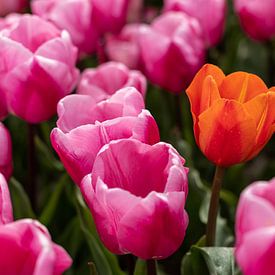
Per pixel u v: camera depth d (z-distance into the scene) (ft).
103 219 2.24
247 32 3.45
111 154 2.26
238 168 3.28
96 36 3.29
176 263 3.09
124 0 3.35
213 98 2.36
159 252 2.27
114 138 2.33
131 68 3.38
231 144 2.38
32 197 2.97
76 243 2.97
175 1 3.37
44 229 2.06
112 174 2.27
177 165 2.23
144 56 3.21
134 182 2.28
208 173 3.40
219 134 2.37
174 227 2.24
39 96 2.75
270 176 3.39
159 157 2.27
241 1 3.39
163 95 3.46
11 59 2.72
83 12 3.22
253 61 3.79
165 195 2.20
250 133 2.36
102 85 2.91
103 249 2.76
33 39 2.81
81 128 2.34
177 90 3.22
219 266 2.49
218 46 3.84
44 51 2.73
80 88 2.89
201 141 2.42
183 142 3.13
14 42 2.71
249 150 2.39
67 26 3.21
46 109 2.79
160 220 2.21
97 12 3.29
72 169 2.36
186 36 3.14
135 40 3.41
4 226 2.05
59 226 3.17
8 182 2.75
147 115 2.33
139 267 2.58
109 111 2.45
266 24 3.37
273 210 1.95
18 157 3.44
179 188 2.22
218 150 2.40
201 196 3.02
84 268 3.00
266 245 1.94
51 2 3.26
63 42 2.75
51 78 2.73
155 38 3.16
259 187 1.99
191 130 3.47
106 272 2.73
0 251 2.06
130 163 2.27
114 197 2.19
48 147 3.34
